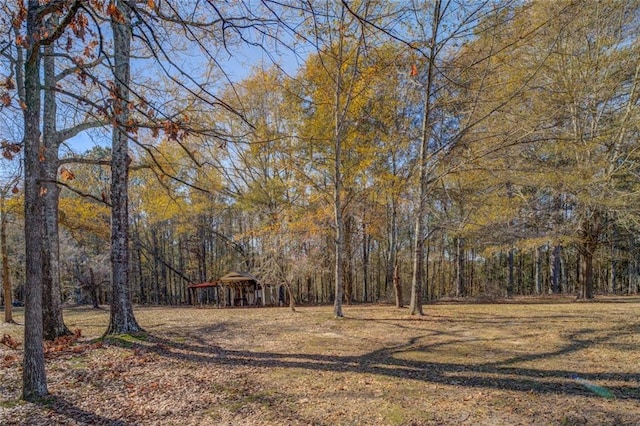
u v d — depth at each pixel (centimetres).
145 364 632
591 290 1609
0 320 1427
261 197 1634
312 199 1461
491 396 462
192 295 2834
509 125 1069
